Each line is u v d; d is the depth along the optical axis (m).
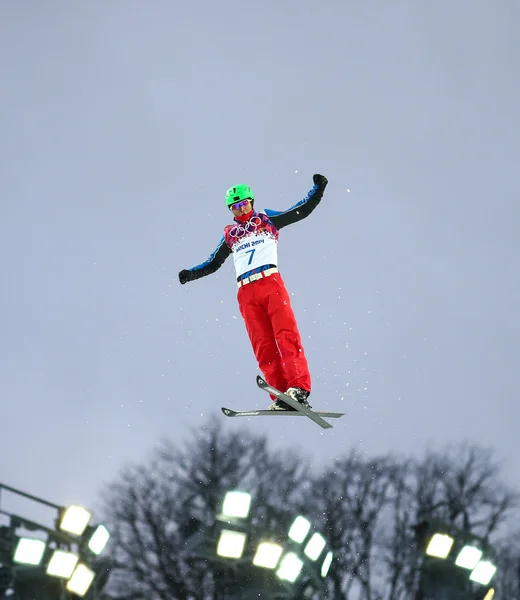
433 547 63.19
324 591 68.38
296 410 39.38
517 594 85.56
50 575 54.53
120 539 91.50
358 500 99.56
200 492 98.62
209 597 79.94
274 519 92.44
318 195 40.81
